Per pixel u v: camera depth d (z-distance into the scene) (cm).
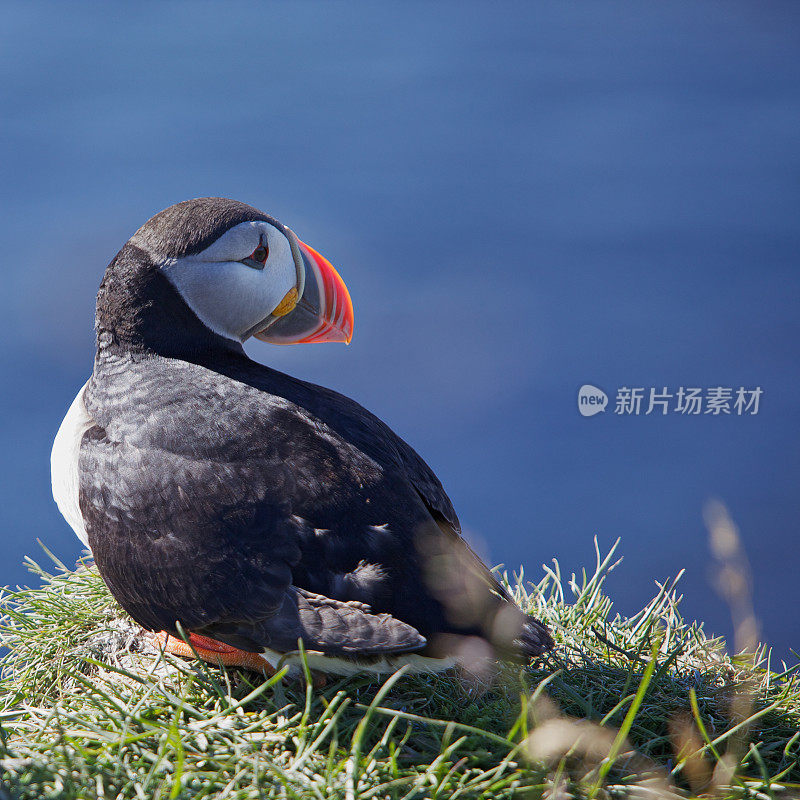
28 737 437
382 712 419
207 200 551
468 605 441
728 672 534
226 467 459
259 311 553
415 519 463
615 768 430
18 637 554
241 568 440
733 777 419
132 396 500
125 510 465
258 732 436
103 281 541
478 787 404
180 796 395
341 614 426
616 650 534
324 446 473
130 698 458
